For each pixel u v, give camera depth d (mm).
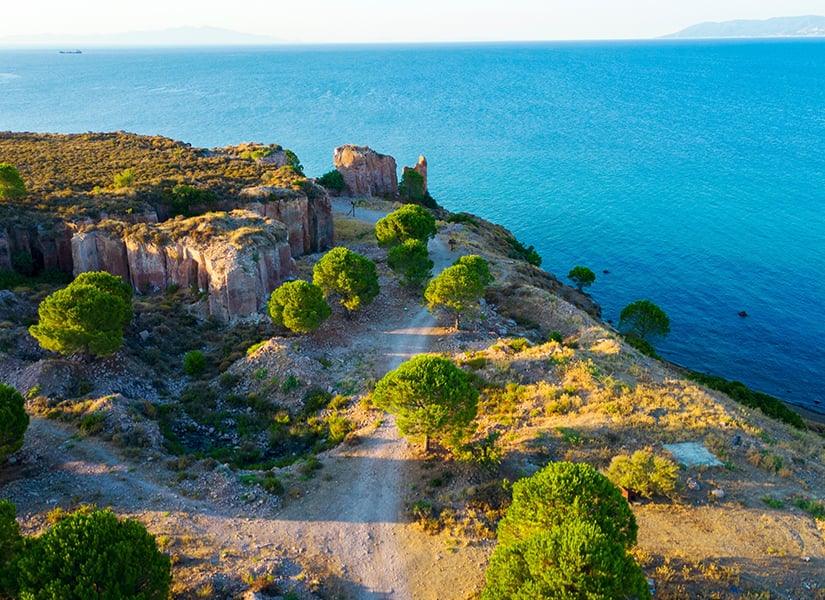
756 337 78188
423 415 29438
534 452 31484
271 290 56781
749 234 112750
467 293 50062
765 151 176625
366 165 106750
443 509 28094
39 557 19500
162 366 45219
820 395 66312
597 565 18734
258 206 68375
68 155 88750
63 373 39219
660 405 35906
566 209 130375
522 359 42500
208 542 26156
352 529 27391
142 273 57656
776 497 27859
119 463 31547
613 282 95438
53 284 57188
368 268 53500
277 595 23219
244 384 43125
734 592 22547
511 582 19641
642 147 186500
